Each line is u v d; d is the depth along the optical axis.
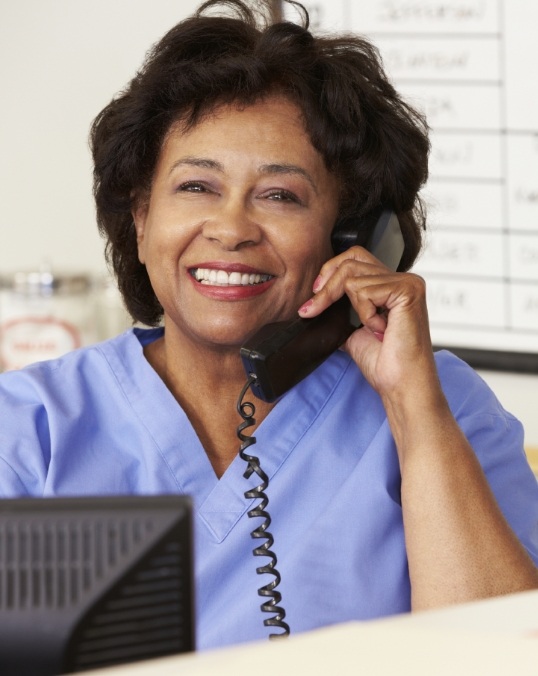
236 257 1.57
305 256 1.62
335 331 1.63
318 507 1.61
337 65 1.63
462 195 2.62
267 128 1.59
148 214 1.69
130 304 1.90
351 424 1.67
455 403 1.73
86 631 0.70
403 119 1.75
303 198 1.62
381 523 1.58
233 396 1.67
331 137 1.62
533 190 2.56
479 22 2.55
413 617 0.71
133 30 2.89
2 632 0.70
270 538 1.54
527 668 0.55
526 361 2.60
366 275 1.62
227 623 1.51
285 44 1.61
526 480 1.72
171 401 1.66
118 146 1.69
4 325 2.88
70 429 1.63
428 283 2.69
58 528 0.70
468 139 2.60
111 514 0.70
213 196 1.60
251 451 1.63
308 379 1.68
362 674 0.55
